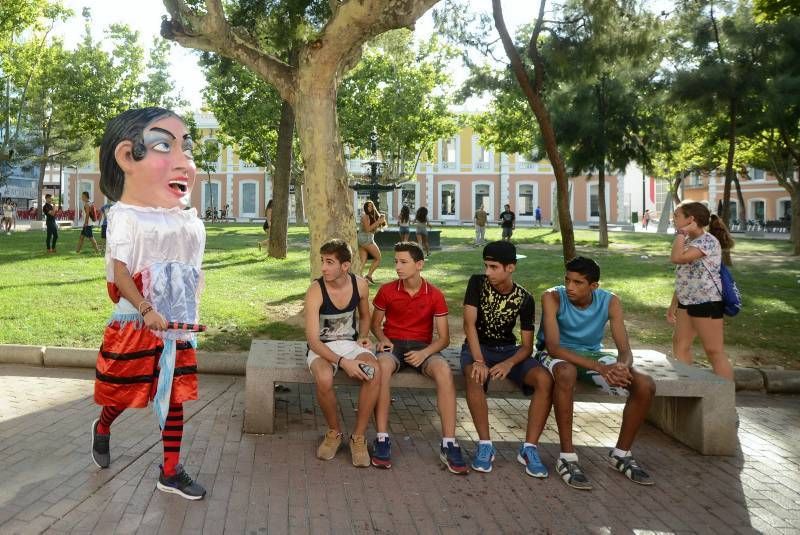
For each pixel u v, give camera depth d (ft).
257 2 32.86
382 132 122.42
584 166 78.18
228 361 23.11
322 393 15.58
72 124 123.44
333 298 16.39
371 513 12.91
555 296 17.02
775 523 13.09
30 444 15.55
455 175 193.98
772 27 51.90
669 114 68.95
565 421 15.24
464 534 12.24
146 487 13.44
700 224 18.84
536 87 42.91
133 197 13.23
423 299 17.26
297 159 135.33
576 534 12.41
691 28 53.01
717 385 16.78
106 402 13.11
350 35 22.81
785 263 63.72
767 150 85.46
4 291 35.47
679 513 13.46
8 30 86.84
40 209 141.59
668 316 20.22
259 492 13.58
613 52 40.93
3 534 11.19
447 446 15.52
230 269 49.37
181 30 26.18
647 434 18.60
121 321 13.01
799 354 26.30
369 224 43.93
